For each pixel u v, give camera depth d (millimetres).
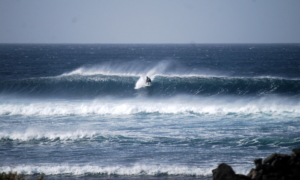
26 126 69250
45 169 47469
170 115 79188
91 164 49656
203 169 47156
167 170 47281
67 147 57219
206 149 55312
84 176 46000
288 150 53906
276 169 38156
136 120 74750
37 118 76875
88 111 82312
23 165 48938
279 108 81562
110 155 53312
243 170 45906
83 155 53406
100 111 82500
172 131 65500
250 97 101438
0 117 77750
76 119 75938
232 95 105438
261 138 59656
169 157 52125
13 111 81625
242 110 80875
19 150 55719
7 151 55188
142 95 108375
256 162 39125
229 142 58438
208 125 69625
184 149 55531
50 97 105375
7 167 47750
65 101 97312
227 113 79562
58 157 52500
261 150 54312
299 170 37406
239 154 52781
